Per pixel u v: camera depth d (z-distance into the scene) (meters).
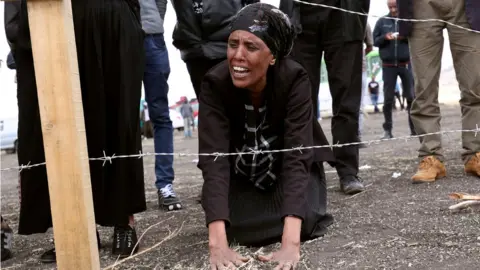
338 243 2.74
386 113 8.88
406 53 8.09
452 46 4.06
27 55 2.68
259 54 2.52
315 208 2.84
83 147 2.04
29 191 2.72
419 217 3.11
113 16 2.71
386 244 2.67
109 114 2.74
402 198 3.64
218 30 3.79
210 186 2.56
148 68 4.13
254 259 2.46
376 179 4.54
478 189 3.69
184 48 3.91
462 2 3.95
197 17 3.82
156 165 4.23
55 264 2.89
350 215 3.30
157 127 4.21
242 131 2.82
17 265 2.92
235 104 2.71
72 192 2.01
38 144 2.70
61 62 1.97
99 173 2.73
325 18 3.95
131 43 2.75
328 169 5.62
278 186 2.92
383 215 3.22
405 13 4.07
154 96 4.16
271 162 2.84
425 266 2.36
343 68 4.01
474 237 2.68
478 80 3.95
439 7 3.96
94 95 2.69
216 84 2.68
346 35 3.96
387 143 8.48
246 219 2.83
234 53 2.52
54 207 2.02
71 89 1.98
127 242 2.87
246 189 2.96
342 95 4.03
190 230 3.34
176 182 6.04
